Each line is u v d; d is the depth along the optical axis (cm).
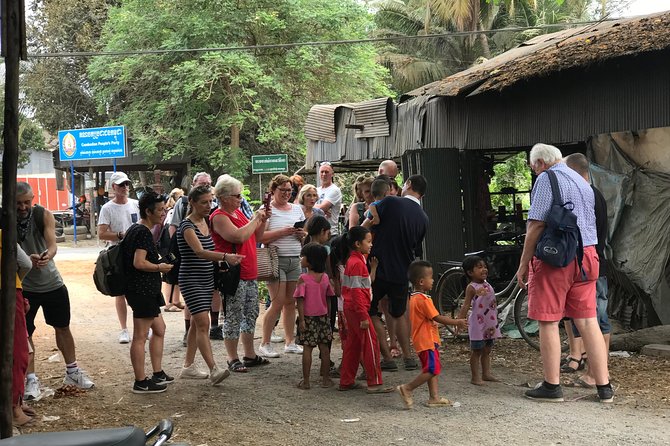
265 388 709
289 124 3256
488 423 573
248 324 799
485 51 3538
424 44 3672
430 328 623
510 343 906
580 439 529
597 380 635
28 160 4853
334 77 3219
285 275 858
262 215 745
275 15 3002
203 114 3147
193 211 711
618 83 936
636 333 852
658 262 913
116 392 698
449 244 1159
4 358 429
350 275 684
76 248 2909
